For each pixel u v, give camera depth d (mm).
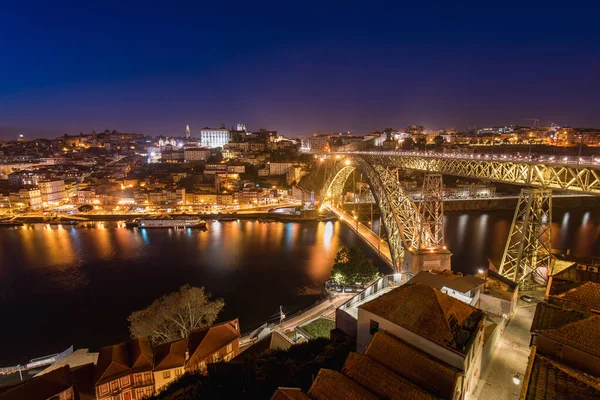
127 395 40688
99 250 117188
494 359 29047
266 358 38031
